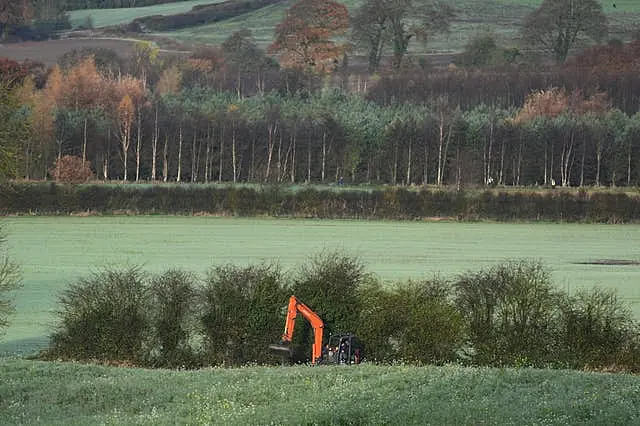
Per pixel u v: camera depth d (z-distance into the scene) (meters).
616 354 118.38
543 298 120.38
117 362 122.00
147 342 122.62
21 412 91.56
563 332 119.56
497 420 77.75
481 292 122.00
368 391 89.12
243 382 98.31
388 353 120.88
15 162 163.62
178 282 124.62
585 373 100.38
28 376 107.06
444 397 86.94
